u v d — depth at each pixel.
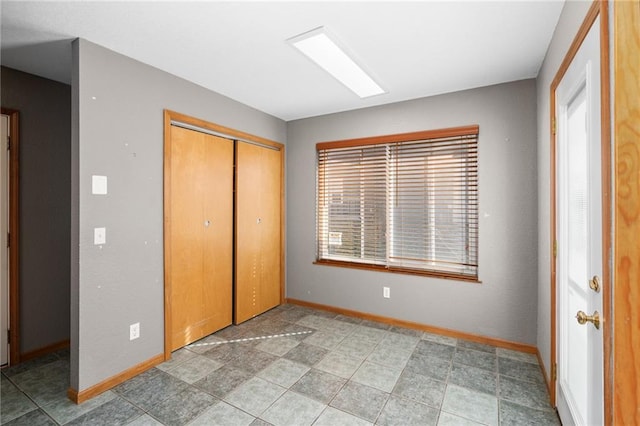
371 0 1.64
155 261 2.44
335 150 3.66
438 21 1.83
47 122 2.67
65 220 2.78
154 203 2.43
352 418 1.83
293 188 3.93
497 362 2.47
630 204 0.97
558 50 1.82
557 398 1.86
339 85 2.81
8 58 2.28
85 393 1.99
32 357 2.56
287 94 3.02
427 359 2.53
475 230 2.88
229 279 3.20
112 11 1.72
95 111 2.05
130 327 2.26
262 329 3.14
